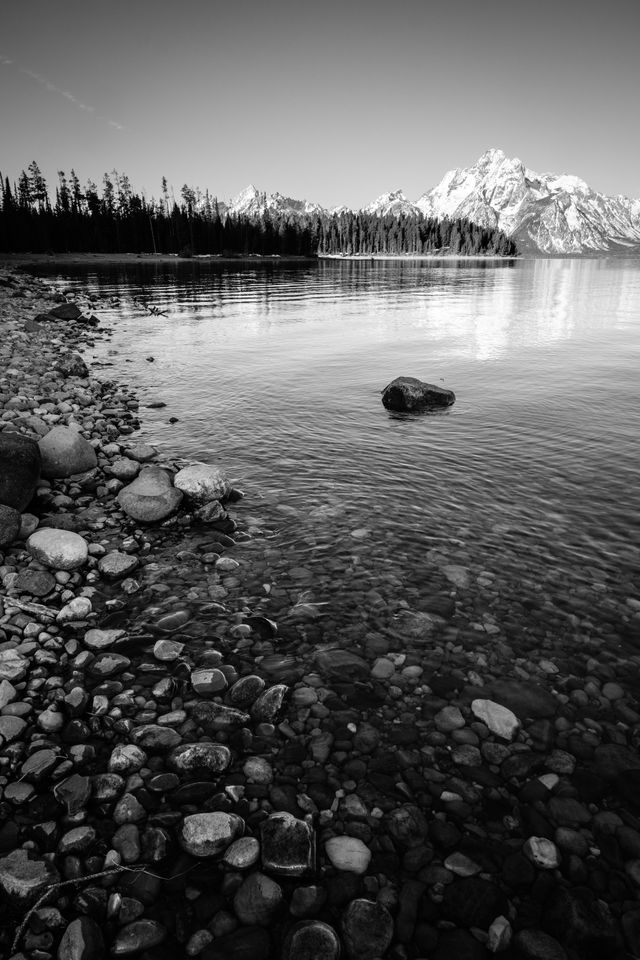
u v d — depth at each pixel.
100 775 3.63
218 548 6.77
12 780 3.64
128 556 6.41
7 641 5.03
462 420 11.92
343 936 2.73
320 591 5.84
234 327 26.91
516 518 7.43
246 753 3.85
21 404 11.85
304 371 17.00
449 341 22.22
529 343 21.61
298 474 9.10
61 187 134.62
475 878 3.00
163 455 10.02
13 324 22.86
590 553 6.52
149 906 2.88
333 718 4.16
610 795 3.52
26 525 6.97
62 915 2.84
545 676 4.58
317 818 3.36
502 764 3.75
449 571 6.16
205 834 3.17
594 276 79.62
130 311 33.69
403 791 3.54
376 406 13.14
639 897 2.91
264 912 2.85
